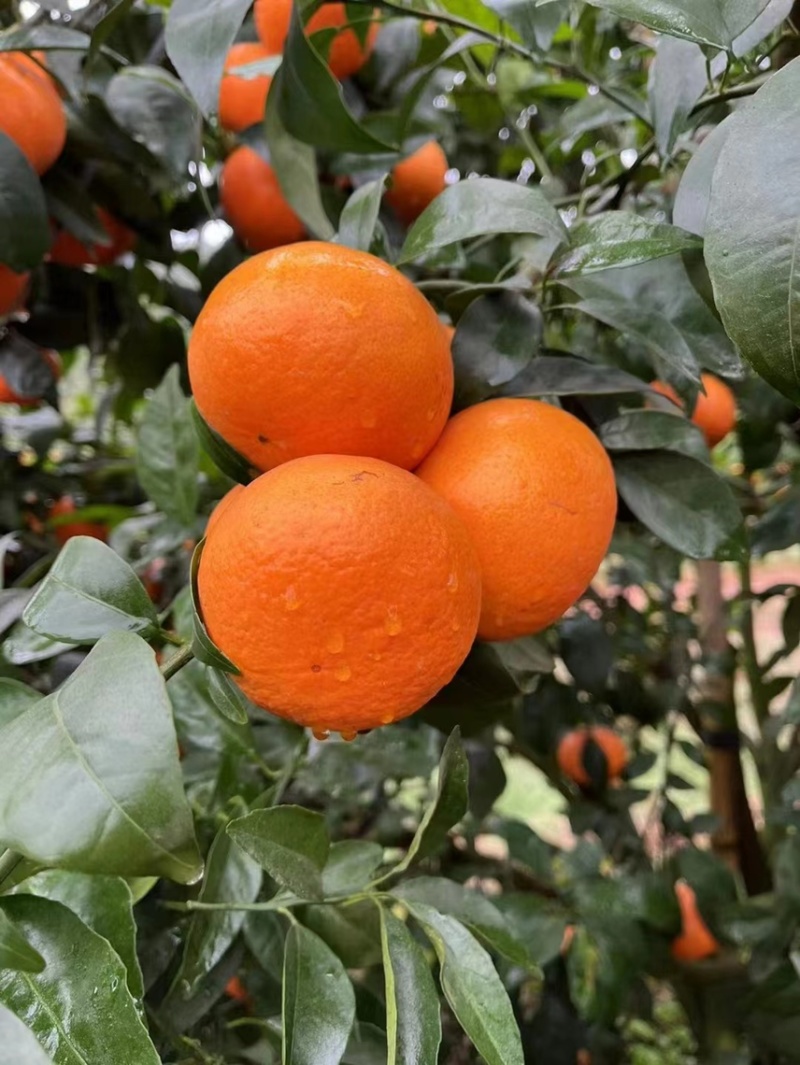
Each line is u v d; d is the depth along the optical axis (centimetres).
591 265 24
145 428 39
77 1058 18
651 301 30
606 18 50
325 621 19
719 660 69
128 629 23
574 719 55
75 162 41
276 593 19
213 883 28
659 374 35
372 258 23
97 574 23
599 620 58
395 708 21
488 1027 22
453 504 23
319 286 21
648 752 64
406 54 45
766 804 65
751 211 18
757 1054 53
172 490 39
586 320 42
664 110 29
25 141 36
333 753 40
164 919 32
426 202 45
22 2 39
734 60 22
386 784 66
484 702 29
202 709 35
